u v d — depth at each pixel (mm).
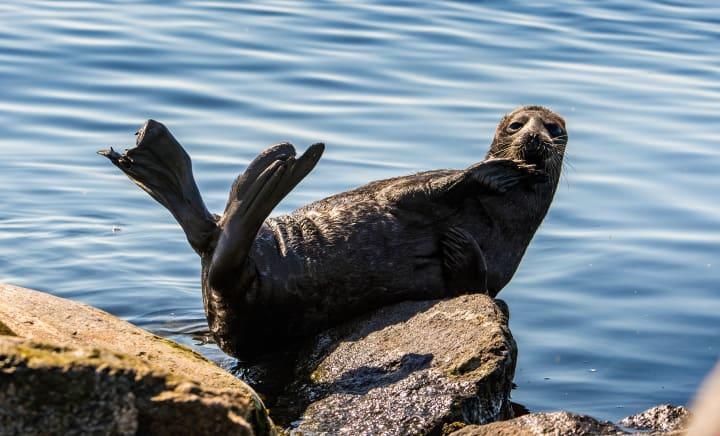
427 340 27484
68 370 15523
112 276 35844
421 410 24469
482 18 65750
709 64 59969
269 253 30094
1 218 39656
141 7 64000
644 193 43656
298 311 30516
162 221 40656
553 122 36688
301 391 27359
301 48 58156
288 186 27719
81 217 40312
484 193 31891
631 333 32125
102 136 46688
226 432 16141
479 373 25469
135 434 15719
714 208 42312
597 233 40000
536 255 38156
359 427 24359
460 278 31578
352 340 29047
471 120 49781
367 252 31047
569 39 62812
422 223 31984
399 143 46969
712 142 49094
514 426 22000
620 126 50406
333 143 46594
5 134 46344
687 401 27984
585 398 28109
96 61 54500
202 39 58562
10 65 53312
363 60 56906
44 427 15461
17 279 35062
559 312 33625
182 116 48812
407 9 66688
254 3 66125
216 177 42844
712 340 31641
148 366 16562
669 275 36344
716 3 73000
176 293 35000
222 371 22812
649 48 62250
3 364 15391
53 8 62781
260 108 50062
